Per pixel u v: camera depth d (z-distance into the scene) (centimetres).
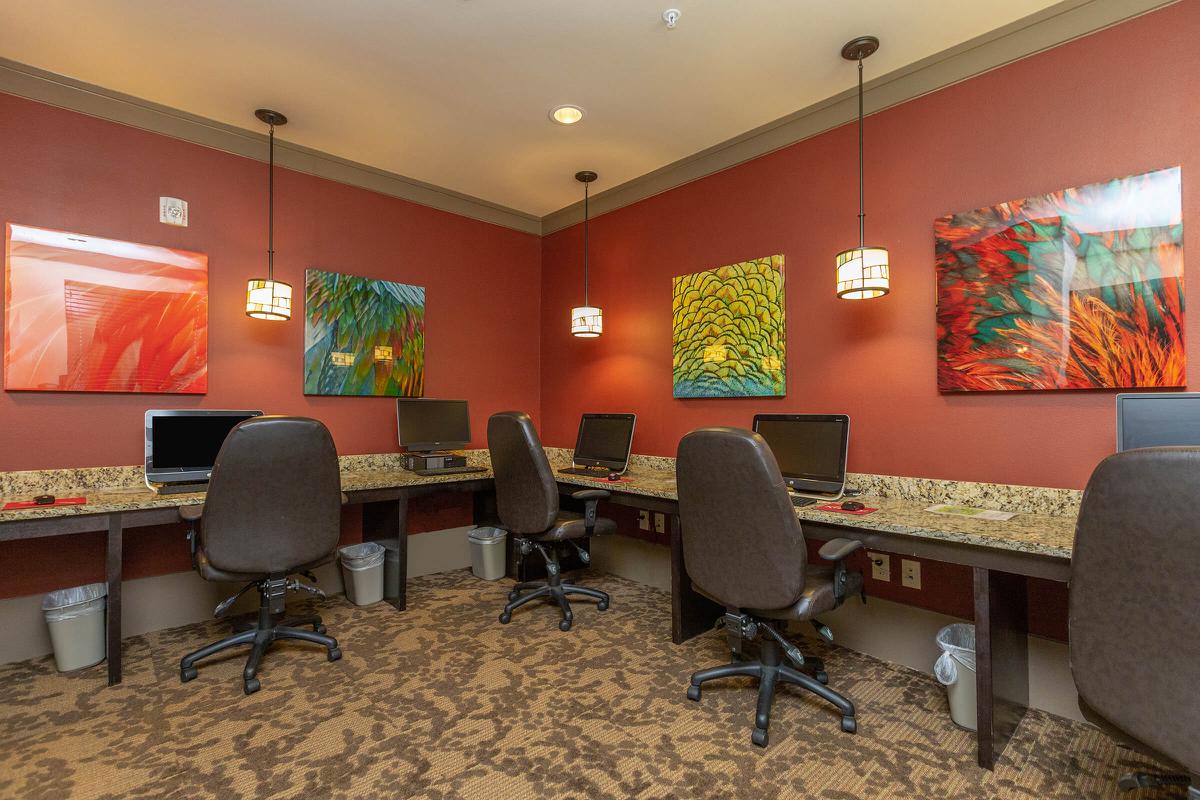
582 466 384
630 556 379
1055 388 212
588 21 222
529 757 181
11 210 249
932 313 247
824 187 284
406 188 379
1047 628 215
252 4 211
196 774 172
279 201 326
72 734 193
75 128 264
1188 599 101
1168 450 102
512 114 295
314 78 262
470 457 413
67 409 263
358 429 358
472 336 415
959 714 199
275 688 226
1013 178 224
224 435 286
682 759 181
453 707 212
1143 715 109
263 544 224
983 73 232
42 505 225
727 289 323
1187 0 189
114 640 228
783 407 301
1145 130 196
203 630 286
